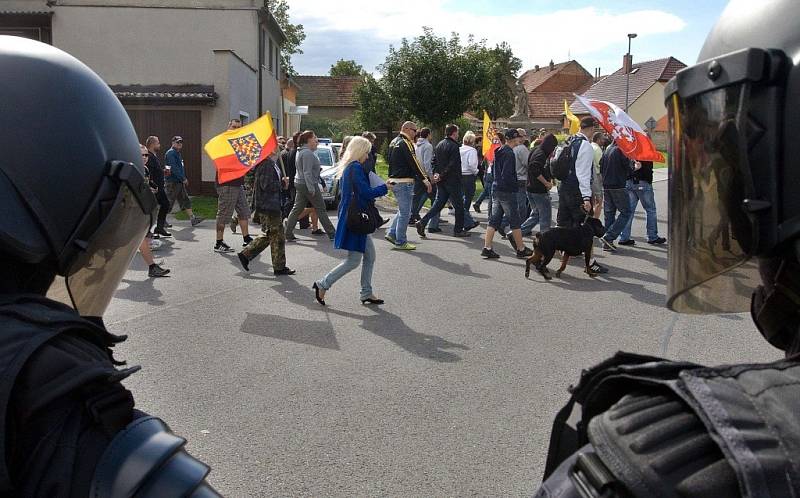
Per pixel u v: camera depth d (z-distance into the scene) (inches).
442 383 176.7
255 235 454.0
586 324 237.1
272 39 1071.6
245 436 144.4
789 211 31.7
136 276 314.5
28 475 35.1
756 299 38.4
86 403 36.4
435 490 123.8
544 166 375.6
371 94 1317.7
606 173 390.9
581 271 333.7
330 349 205.3
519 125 1443.2
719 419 26.6
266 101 1004.6
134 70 809.5
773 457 25.3
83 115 43.4
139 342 210.5
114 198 44.3
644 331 229.0
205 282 302.4
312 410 158.4
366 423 151.4
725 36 34.9
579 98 394.9
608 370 32.7
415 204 496.1
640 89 1948.8
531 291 289.1
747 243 33.6
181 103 721.6
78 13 800.3
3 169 40.3
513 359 197.0
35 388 36.0
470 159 468.1
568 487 30.2
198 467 37.3
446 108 1156.5
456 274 324.8
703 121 34.7
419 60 1140.5
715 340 217.6
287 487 124.4
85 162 42.8
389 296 277.6
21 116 41.1
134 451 35.9
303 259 365.1
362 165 254.7
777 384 28.1
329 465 132.4
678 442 27.3
